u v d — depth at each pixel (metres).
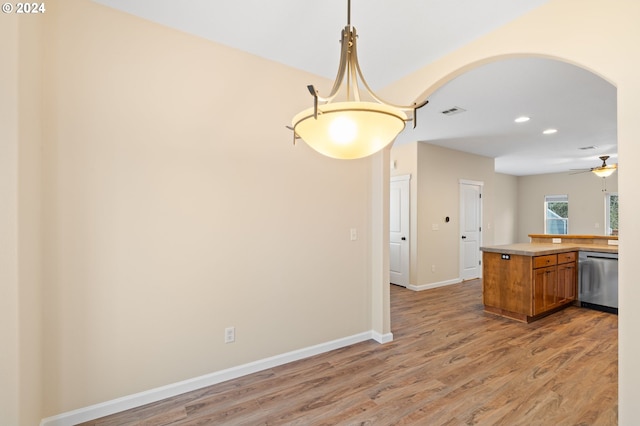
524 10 2.00
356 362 2.70
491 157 6.67
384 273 3.15
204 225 2.31
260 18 2.09
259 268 2.55
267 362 2.59
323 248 2.91
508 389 2.28
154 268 2.13
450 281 5.91
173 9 2.00
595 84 3.09
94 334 1.94
